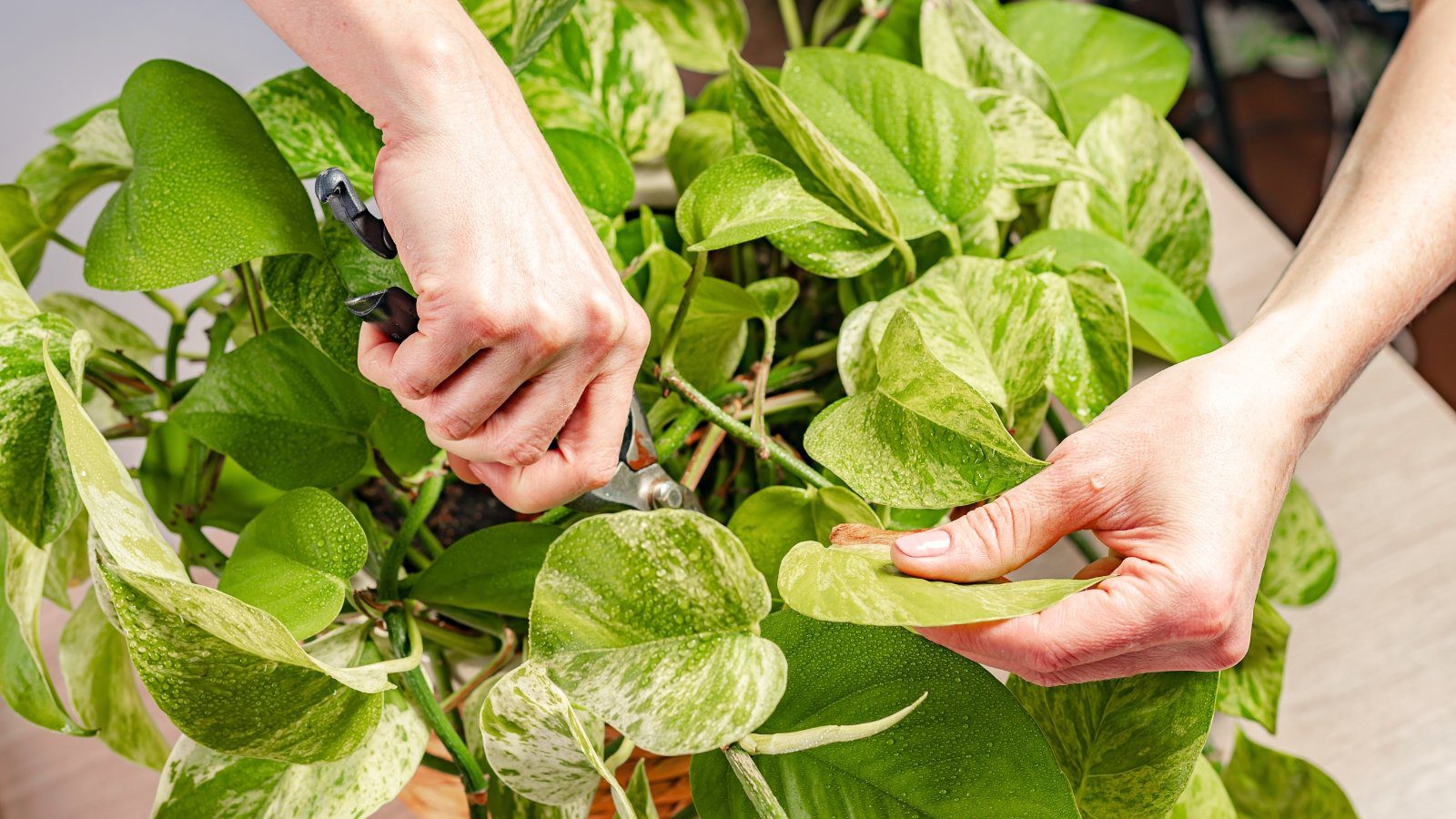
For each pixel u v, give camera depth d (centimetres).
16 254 81
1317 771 84
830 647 70
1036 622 68
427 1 65
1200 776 78
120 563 63
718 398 79
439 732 71
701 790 70
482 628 77
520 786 69
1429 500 95
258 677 65
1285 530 86
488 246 65
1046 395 77
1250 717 83
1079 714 73
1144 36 91
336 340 72
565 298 65
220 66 145
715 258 86
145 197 70
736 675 66
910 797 68
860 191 74
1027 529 69
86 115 87
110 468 65
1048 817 67
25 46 145
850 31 92
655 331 78
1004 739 68
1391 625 92
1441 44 81
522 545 73
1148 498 70
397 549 73
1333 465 97
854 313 76
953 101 78
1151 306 78
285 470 75
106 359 78
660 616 66
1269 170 205
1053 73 90
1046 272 77
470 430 68
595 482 70
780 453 74
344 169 74
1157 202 84
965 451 68
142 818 92
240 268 77
